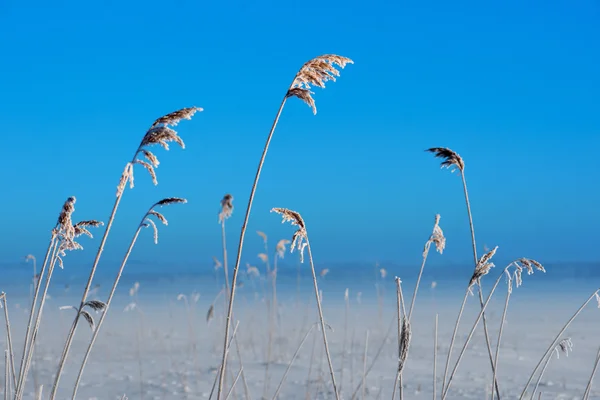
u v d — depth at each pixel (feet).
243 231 11.30
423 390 28.99
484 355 39.60
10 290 93.25
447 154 14.06
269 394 27.32
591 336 48.34
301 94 10.82
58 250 12.01
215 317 53.47
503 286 113.29
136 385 29.86
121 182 10.39
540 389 29.55
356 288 111.04
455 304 75.61
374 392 28.07
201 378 31.68
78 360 36.76
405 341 11.63
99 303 11.12
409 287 113.19
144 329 50.65
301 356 37.70
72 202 11.76
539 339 46.57
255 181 11.19
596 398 27.61
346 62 10.95
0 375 30.09
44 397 26.50
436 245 13.30
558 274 187.32
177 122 10.38
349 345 42.04
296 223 11.93
